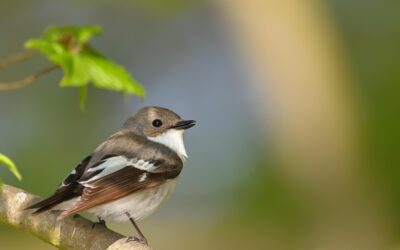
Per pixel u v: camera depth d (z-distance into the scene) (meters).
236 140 17.39
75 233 6.98
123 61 18.55
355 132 16.58
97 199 7.14
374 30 17.36
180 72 18.78
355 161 16.41
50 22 18.14
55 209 7.00
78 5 17.50
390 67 17.03
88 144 16.80
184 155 8.56
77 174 7.38
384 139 16.42
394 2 17.23
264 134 17.06
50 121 16.83
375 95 16.81
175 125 8.59
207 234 15.36
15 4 18.02
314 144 16.56
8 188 7.51
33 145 16.33
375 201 16.20
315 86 16.75
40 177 15.69
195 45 18.86
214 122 17.97
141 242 6.84
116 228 14.57
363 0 17.38
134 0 17.41
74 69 7.64
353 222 16.08
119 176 7.53
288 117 16.84
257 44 17.08
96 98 17.16
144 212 7.71
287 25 16.88
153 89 18.53
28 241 14.25
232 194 16.42
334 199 16.25
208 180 16.86
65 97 16.97
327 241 15.95
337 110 16.67
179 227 15.46
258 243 15.62
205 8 18.08
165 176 7.89
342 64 16.97
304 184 16.44
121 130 8.50
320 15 17.06
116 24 18.44
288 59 16.84
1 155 6.47
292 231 15.88
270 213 16.11
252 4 17.00
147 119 8.52
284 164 16.66
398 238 16.02
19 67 17.31
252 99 17.33
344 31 17.33
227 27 17.58
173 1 17.62
